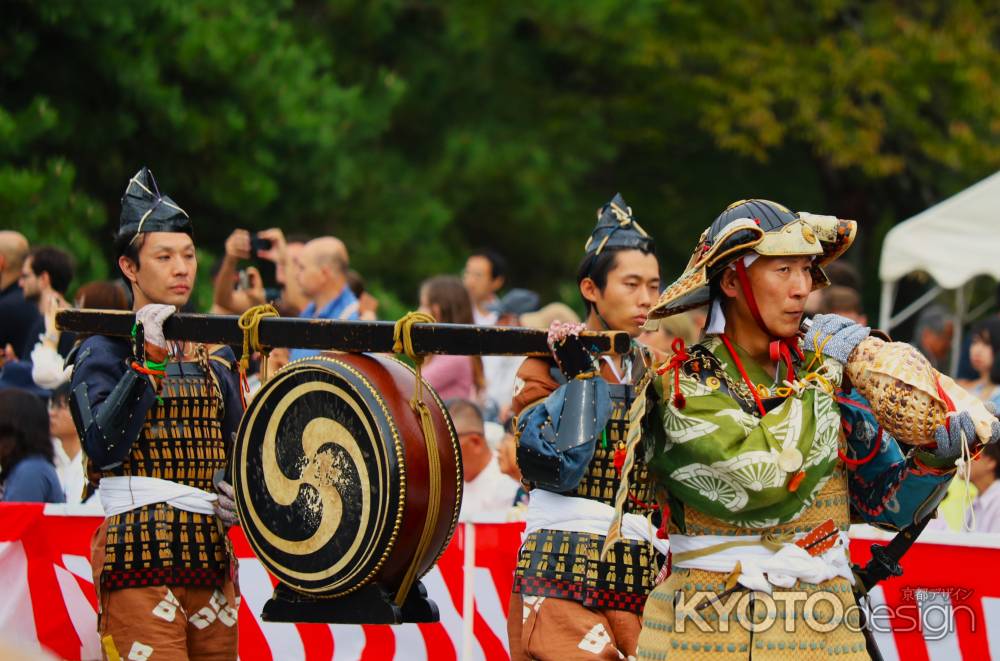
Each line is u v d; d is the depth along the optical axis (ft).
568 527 42.57
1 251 79.00
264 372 41.50
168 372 44.80
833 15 189.88
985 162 185.16
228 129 146.72
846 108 183.21
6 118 130.82
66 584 54.70
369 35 186.60
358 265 168.76
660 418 33.99
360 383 38.11
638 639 38.93
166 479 44.50
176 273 45.91
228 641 45.50
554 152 197.06
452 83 196.44
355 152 176.86
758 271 33.63
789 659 33.06
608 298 46.21
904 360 33.37
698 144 212.84
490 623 53.67
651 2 194.39
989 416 34.04
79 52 141.08
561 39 200.34
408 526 37.55
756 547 33.65
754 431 32.78
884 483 35.37
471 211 195.31
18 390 62.59
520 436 39.83
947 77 186.09
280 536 39.73
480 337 38.58
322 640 54.85
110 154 144.05
